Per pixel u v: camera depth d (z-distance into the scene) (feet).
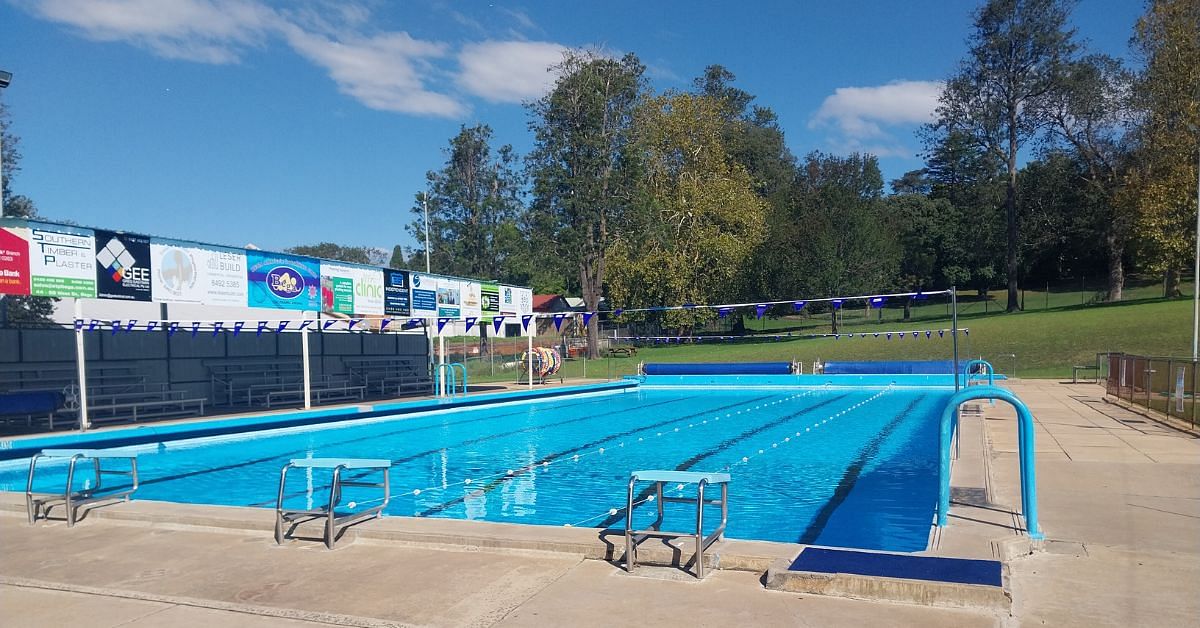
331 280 61.62
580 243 133.39
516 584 15.89
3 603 15.47
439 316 74.64
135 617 14.52
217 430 49.39
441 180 161.58
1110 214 146.51
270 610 14.73
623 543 17.69
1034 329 115.14
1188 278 189.88
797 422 57.26
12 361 51.47
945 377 86.02
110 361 57.31
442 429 56.13
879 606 14.05
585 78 130.31
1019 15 148.25
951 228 216.95
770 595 14.84
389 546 19.25
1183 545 18.04
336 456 42.55
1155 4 123.44
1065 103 146.82
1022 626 12.96
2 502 24.56
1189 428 40.37
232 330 59.82
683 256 138.00
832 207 161.79
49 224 42.70
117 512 22.67
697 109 144.66
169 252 49.34
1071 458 31.83
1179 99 118.93
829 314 195.93
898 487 31.55
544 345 154.71
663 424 57.88
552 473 36.22
